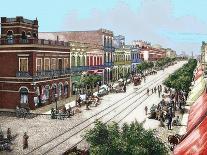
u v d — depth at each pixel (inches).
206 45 2933.1
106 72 3484.3
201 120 786.2
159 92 2527.1
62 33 3353.8
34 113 1833.2
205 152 573.6
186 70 3129.9
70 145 1263.5
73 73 2564.0
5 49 2000.5
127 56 4429.1
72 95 2573.8
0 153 1175.0
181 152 693.3
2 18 2128.4
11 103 2004.2
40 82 2036.2
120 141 731.4
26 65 1969.7
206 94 1048.8
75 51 2613.2
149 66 4982.8
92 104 2160.4
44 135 1409.9
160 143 744.3
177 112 1875.0
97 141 789.2
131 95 2655.0
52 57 2223.2
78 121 1684.3
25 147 1233.4
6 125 1600.6
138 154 708.7
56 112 1761.8
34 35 2267.5
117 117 1790.1
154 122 1659.7
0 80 2018.9
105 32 3447.3
